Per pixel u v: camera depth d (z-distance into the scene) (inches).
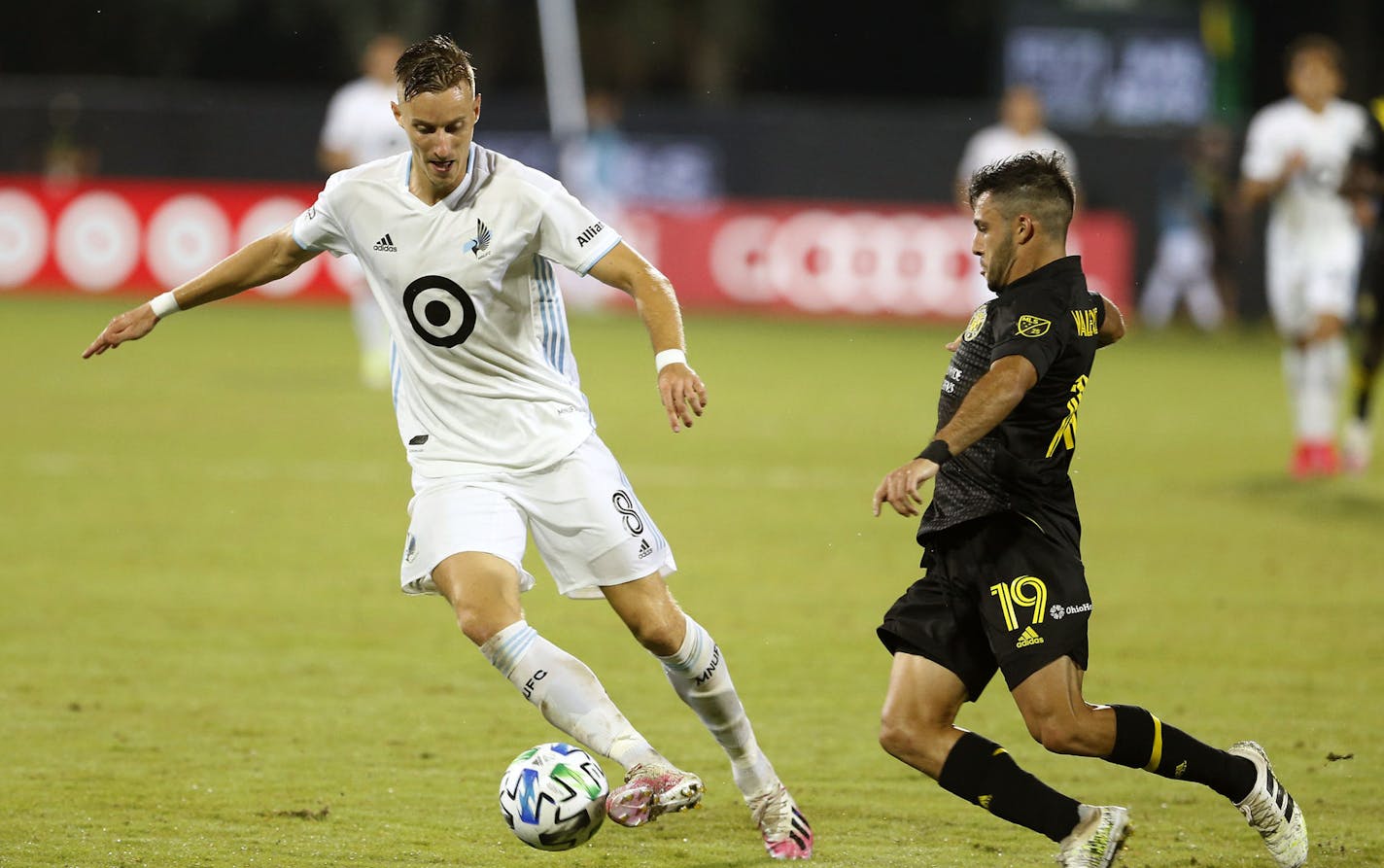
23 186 3422.7
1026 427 620.7
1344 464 1756.9
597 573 648.4
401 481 1624.0
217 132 3705.7
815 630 1076.5
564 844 607.8
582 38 4854.8
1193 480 1720.0
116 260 3420.3
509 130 3602.4
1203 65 3804.1
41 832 669.3
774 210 3479.3
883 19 5078.7
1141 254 3602.4
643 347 2974.9
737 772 666.2
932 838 689.6
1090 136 3565.5
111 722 841.5
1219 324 3599.9
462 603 624.1
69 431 1875.0
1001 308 621.9
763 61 5113.2
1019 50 3794.3
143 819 690.2
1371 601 1178.6
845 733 850.1
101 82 4798.2
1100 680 957.8
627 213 3511.3
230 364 2600.9
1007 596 613.3
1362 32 4515.3
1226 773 626.2
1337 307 1706.4
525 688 616.7
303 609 1107.3
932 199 3649.1
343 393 2258.9
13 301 3329.2
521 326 660.7
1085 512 1525.6
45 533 1330.0
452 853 657.0
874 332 3326.8
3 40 4736.7
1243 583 1232.8
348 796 730.8
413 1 4594.0
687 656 641.6
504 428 657.0
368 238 653.3
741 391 2396.7
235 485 1574.8
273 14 4655.5
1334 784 768.3
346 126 2226.9
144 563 1234.0
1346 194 1670.8
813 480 1672.0
